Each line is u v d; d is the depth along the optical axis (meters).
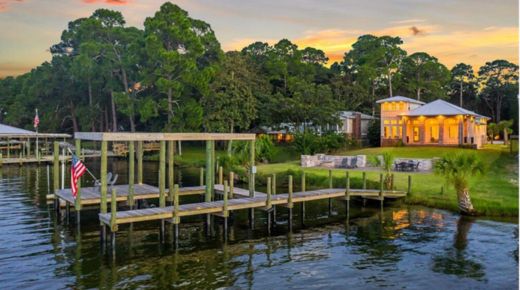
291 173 34.72
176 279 14.66
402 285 14.30
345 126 62.03
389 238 19.59
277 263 16.38
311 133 52.97
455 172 23.55
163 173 22.72
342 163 38.97
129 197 22.84
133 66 68.56
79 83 76.12
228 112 54.22
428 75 86.19
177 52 56.53
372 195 25.94
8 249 17.56
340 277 15.00
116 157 62.09
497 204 23.50
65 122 82.31
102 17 71.44
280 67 72.50
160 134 21.23
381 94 85.62
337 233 20.58
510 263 16.17
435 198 26.20
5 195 29.69
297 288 14.05
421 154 44.94
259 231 20.91
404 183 29.72
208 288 13.96
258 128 64.06
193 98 62.88
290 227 21.70
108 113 79.12
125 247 18.08
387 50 83.62
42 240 18.84
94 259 16.52
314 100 58.66
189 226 21.61
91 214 23.62
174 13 59.56
